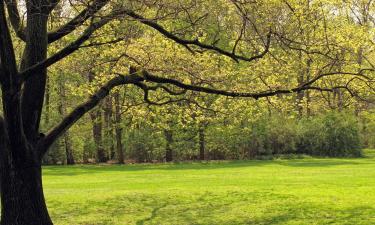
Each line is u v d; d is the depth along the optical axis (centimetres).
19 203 1116
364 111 4638
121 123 4003
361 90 1489
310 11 1378
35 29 1141
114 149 4769
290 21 1398
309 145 4328
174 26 1639
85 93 1817
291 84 1480
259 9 1335
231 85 1595
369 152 4750
